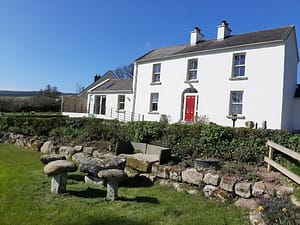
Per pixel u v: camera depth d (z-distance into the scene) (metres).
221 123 16.02
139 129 9.59
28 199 4.98
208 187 5.93
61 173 5.52
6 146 11.85
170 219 4.55
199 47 18.45
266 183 5.45
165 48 22.09
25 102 37.16
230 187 5.57
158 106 19.55
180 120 17.97
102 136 10.39
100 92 24.67
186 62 18.19
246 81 15.25
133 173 7.34
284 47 14.14
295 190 5.01
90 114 24.77
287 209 3.91
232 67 15.95
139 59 21.39
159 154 7.53
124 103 22.61
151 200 5.51
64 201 5.04
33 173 6.93
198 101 17.25
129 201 5.34
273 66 14.39
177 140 8.52
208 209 5.15
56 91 49.16
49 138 11.73
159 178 6.93
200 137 8.11
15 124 13.66
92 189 5.95
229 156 7.45
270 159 6.48
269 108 14.33
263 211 4.03
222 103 16.11
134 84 21.44
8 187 5.61
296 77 16.58
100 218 4.39
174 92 18.64
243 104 15.27
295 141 7.01
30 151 10.83
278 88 14.13
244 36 17.14
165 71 19.39
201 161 6.66
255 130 7.56
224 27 18.27
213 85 16.62
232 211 5.06
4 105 35.09
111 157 7.45
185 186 6.34
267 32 16.22
